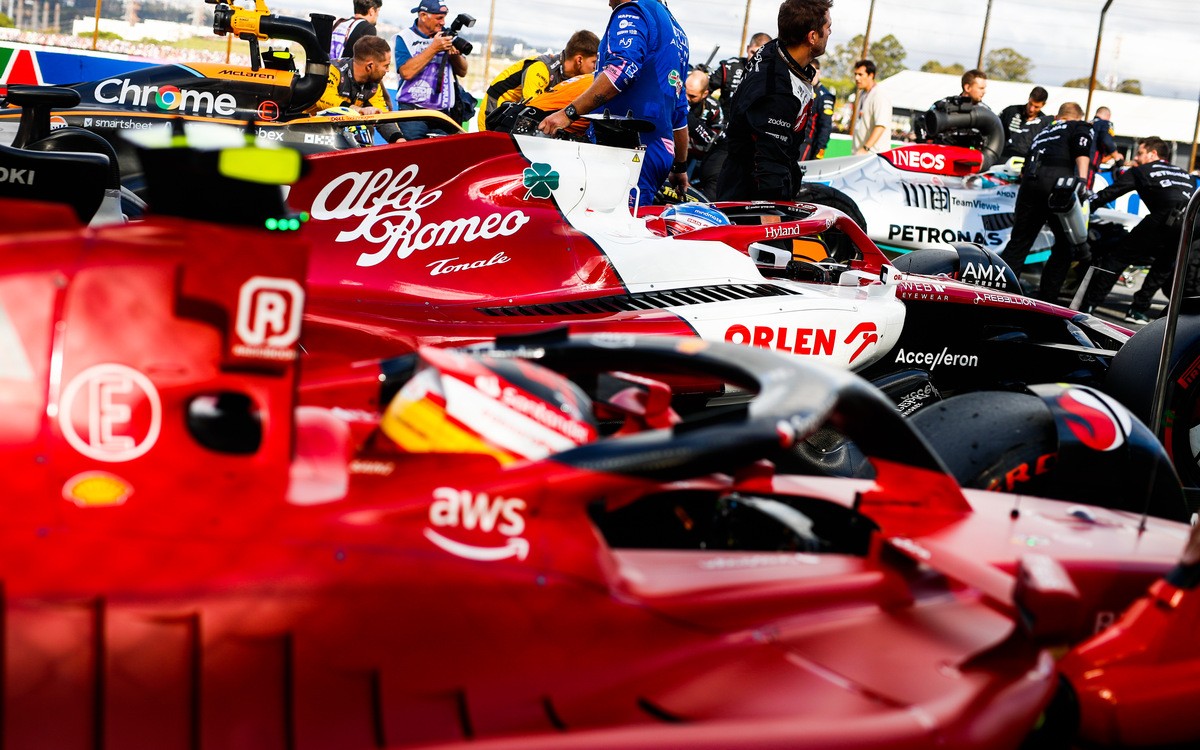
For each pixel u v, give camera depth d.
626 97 5.45
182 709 1.34
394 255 3.54
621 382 2.16
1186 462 3.89
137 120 6.69
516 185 3.74
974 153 9.52
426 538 1.48
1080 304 8.84
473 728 1.43
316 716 1.39
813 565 1.79
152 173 1.44
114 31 12.25
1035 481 2.61
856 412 1.89
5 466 1.35
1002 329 4.62
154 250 1.41
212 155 1.42
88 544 1.35
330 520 1.45
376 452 1.65
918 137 11.18
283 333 1.45
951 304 4.49
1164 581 1.86
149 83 6.87
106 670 1.32
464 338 3.37
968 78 10.20
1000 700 1.51
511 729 1.43
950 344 4.52
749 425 1.64
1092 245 9.27
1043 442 2.62
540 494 1.55
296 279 1.45
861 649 1.59
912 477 2.04
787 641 1.59
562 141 3.84
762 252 4.90
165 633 1.34
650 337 2.06
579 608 1.53
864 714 1.42
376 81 8.41
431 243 3.59
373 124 6.28
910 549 1.82
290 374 1.47
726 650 1.56
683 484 2.08
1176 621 1.81
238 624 1.37
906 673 1.53
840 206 8.88
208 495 1.42
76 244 1.40
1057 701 1.76
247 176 1.43
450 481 1.53
